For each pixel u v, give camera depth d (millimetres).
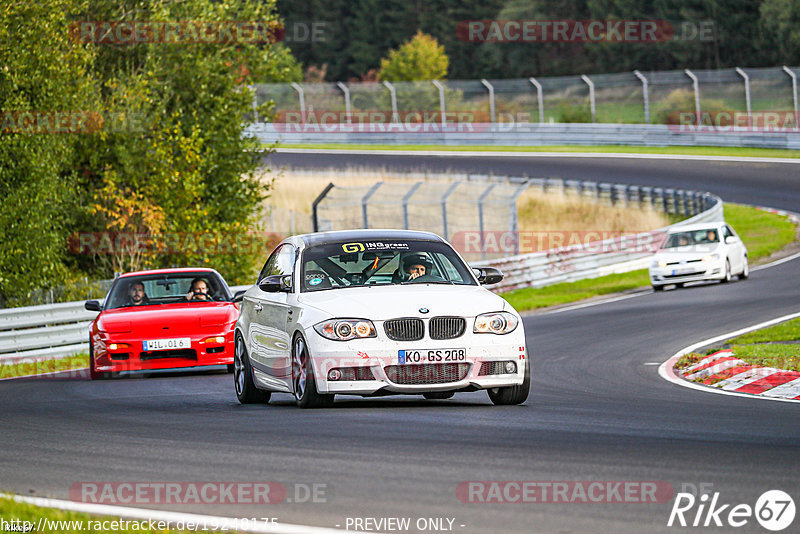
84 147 90438
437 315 32344
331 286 35062
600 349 54125
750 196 147125
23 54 79062
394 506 19406
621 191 147500
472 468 22594
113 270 93062
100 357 51250
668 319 65688
